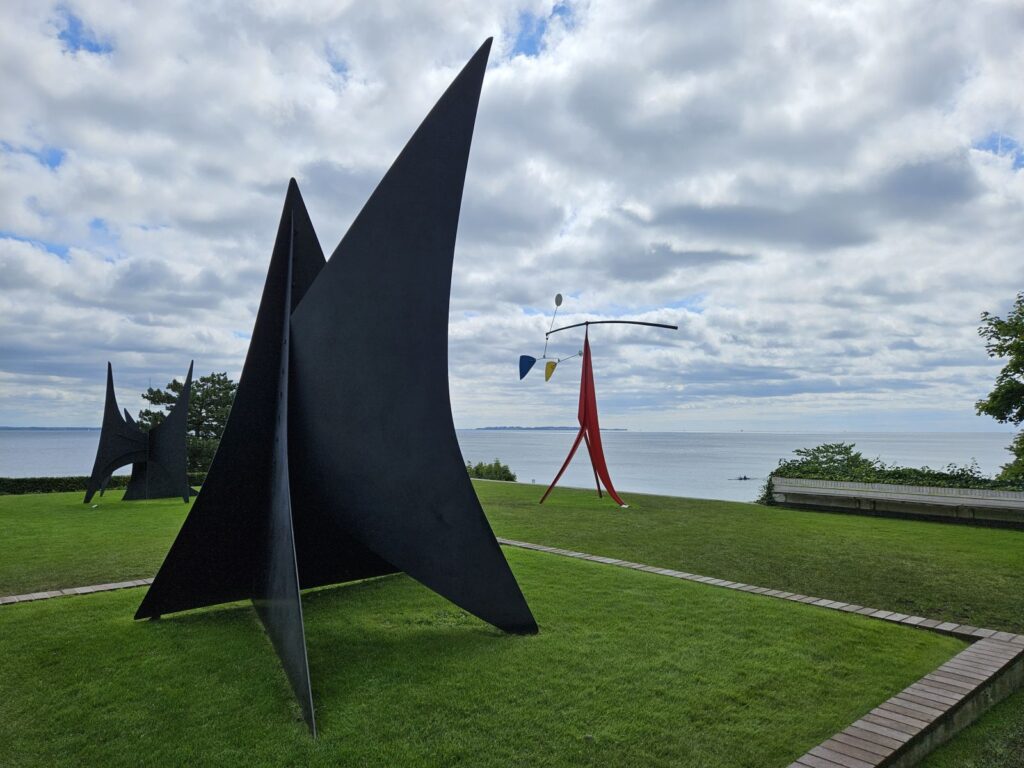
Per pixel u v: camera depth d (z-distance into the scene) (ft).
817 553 30.60
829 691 14.70
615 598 21.67
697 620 19.42
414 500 18.71
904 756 12.16
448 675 15.31
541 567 26.14
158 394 86.28
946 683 14.85
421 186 18.70
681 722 13.19
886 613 20.36
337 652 16.80
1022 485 43.09
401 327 18.85
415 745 12.19
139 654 16.69
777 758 11.93
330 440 19.72
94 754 11.96
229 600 20.76
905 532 36.17
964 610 21.85
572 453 51.21
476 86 18.51
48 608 20.58
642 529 37.55
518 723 13.05
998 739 13.74
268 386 20.17
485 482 69.62
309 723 12.84
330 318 19.67
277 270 20.35
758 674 15.55
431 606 20.92
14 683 14.90
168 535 35.70
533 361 52.49
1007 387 41.24
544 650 16.92
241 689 14.64
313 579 21.77
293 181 21.85
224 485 19.51
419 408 18.63
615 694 14.39
